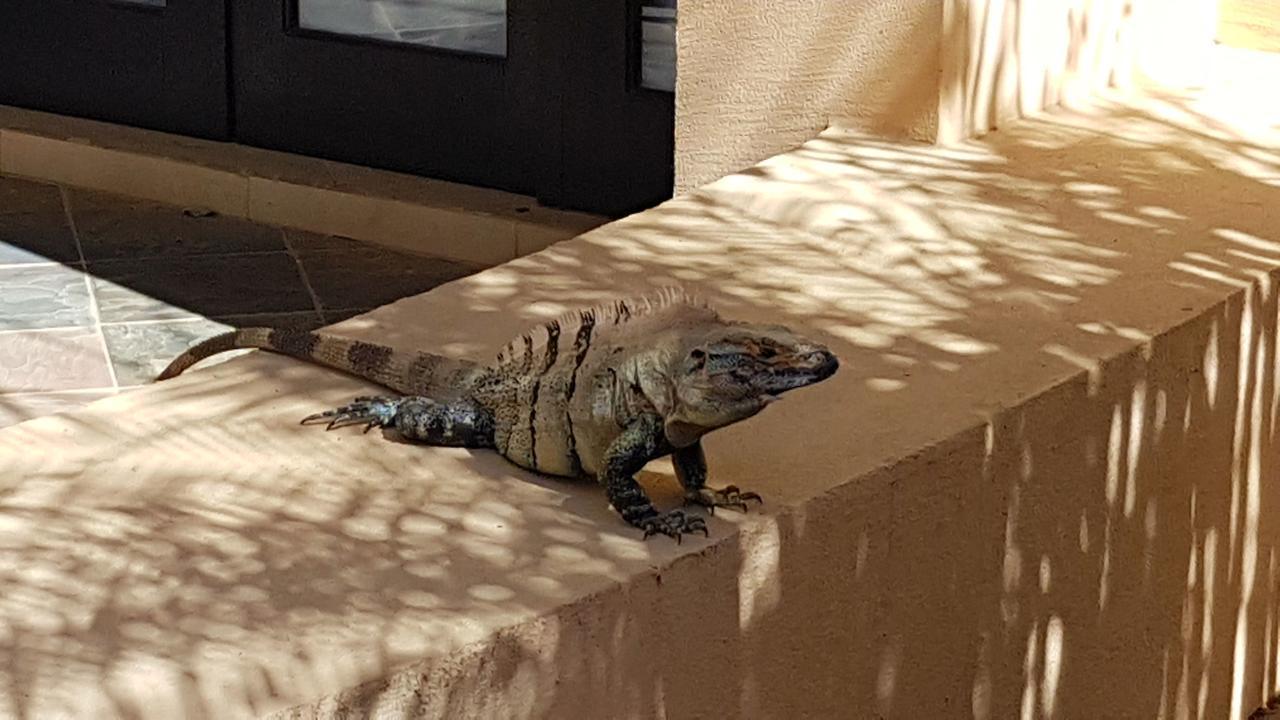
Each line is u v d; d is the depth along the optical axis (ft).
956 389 8.08
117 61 17.24
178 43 16.83
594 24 14.73
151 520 7.17
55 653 6.47
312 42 16.20
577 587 6.85
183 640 6.54
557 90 15.05
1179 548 9.08
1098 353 8.38
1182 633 9.27
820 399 8.00
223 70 16.67
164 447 7.68
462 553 7.02
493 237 14.90
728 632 7.23
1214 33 12.20
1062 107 11.02
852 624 7.63
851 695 7.70
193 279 14.33
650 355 7.17
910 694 7.92
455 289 8.89
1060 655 8.55
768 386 6.91
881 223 9.53
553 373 7.46
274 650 6.51
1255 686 10.01
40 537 7.06
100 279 14.25
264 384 8.14
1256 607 9.84
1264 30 13.88
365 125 16.19
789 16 10.52
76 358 12.65
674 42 14.48
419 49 15.76
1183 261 9.20
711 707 7.25
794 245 9.36
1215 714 9.71
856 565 7.57
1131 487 8.66
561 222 14.84
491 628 6.64
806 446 7.68
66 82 17.60
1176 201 9.82
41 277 14.25
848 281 8.98
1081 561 8.51
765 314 8.64
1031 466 8.13
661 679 7.07
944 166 10.12
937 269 9.09
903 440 7.73
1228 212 9.73
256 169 16.07
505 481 7.46
